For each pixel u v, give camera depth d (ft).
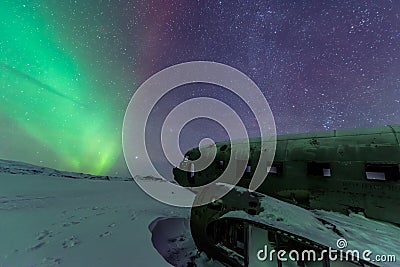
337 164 35.19
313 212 34.40
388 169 30.30
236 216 35.01
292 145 42.11
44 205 88.17
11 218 63.36
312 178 37.24
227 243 35.94
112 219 69.46
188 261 39.52
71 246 44.34
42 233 52.24
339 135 37.52
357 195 32.17
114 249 43.34
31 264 35.78
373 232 27.55
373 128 34.86
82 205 94.53
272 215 32.78
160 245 47.75
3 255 38.73
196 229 42.47
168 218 74.69
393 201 28.99
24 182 147.13
